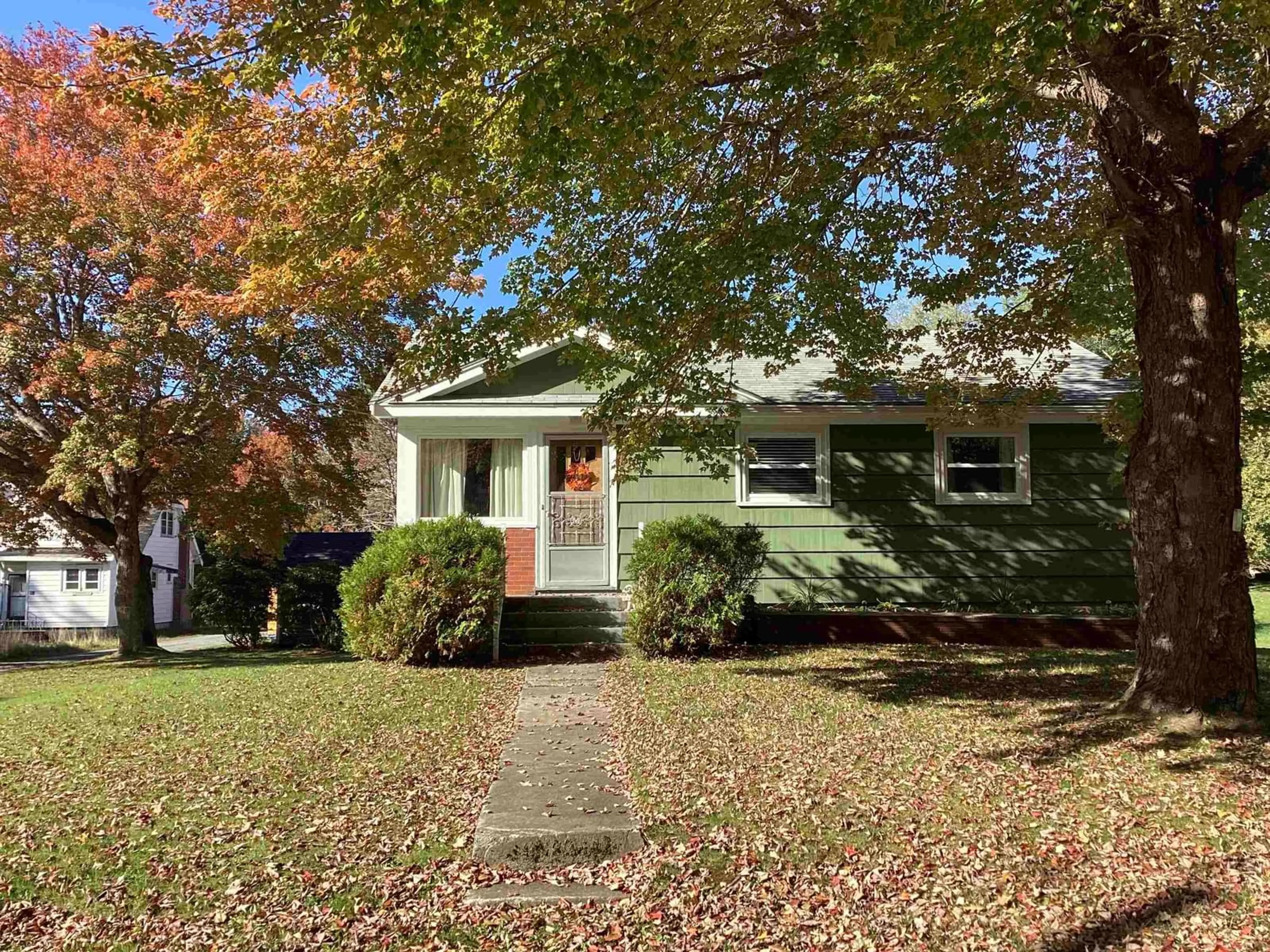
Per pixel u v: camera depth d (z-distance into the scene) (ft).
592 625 40.45
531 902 14.75
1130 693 24.00
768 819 17.87
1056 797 18.72
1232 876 15.07
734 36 21.02
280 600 59.82
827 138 24.63
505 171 22.44
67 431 54.65
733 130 27.32
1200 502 22.62
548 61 17.12
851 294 33.81
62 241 47.91
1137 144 22.84
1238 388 23.02
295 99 25.11
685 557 36.78
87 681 42.24
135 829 17.85
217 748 23.81
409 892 15.06
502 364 26.58
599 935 13.65
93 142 49.78
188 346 47.75
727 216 25.82
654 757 22.18
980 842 16.69
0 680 47.06
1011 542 46.14
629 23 16.60
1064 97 23.70
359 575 38.24
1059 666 33.19
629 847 16.66
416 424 45.93
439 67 17.37
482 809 18.52
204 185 31.24
